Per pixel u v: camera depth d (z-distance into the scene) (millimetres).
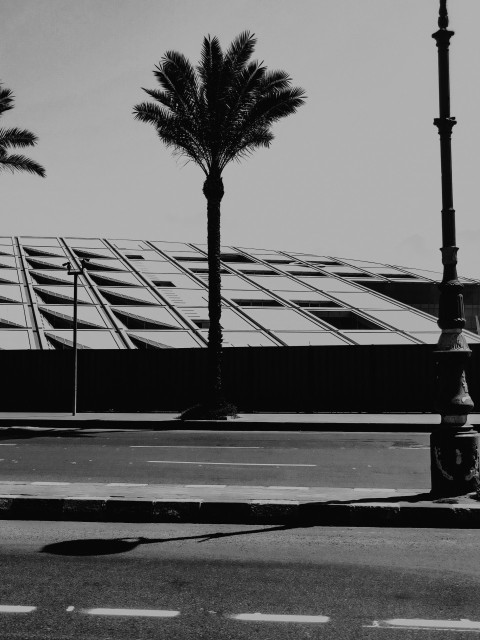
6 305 37469
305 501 8039
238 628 4508
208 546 6742
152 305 39062
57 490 9000
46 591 5273
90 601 5039
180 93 22906
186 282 44656
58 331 34188
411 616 4730
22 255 47969
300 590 5309
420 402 24031
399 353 24234
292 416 22641
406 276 54469
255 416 22656
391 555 6406
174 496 8477
